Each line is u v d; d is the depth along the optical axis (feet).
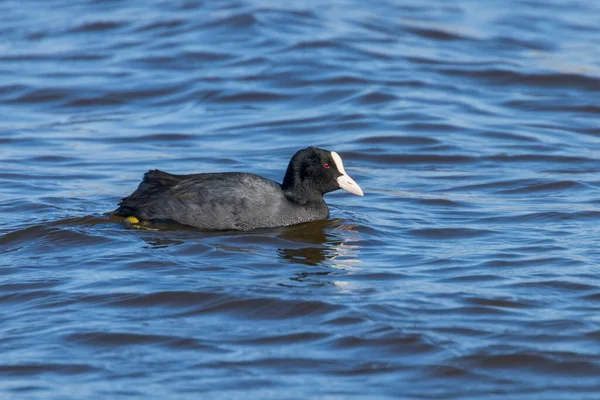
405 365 35.17
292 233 52.13
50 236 50.65
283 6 116.57
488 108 87.45
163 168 69.97
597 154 74.18
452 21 115.75
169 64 99.35
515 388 33.53
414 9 120.37
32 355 35.96
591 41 109.19
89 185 64.18
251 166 70.69
